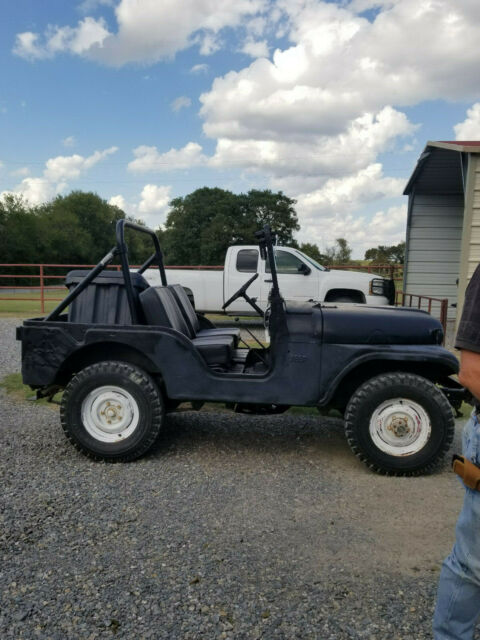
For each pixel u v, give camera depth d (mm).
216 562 2783
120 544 2955
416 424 3982
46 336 4238
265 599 2475
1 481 3814
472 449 1733
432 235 14773
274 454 4500
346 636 2238
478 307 1645
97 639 2197
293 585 2592
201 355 4277
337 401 4445
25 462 4203
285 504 3514
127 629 2256
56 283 64438
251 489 3750
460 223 14625
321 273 11977
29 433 4938
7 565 2727
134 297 4434
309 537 3074
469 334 1649
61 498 3543
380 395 3967
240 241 66562
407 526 3229
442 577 1868
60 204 87938
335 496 3656
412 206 14734
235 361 4754
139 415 4164
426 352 3996
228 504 3498
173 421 5441
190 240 69562
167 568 2719
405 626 2305
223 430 5148
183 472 4055
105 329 4188
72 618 2320
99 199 92625
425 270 14883
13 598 2453
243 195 68812
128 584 2572
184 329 4859
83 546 2926
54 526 3150
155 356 4180
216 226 65688
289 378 4121
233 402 4184
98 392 4191
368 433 3996
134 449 4168
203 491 3701
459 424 5395
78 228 82688
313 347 4086
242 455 4457
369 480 3953
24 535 3033
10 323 13219
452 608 1834
